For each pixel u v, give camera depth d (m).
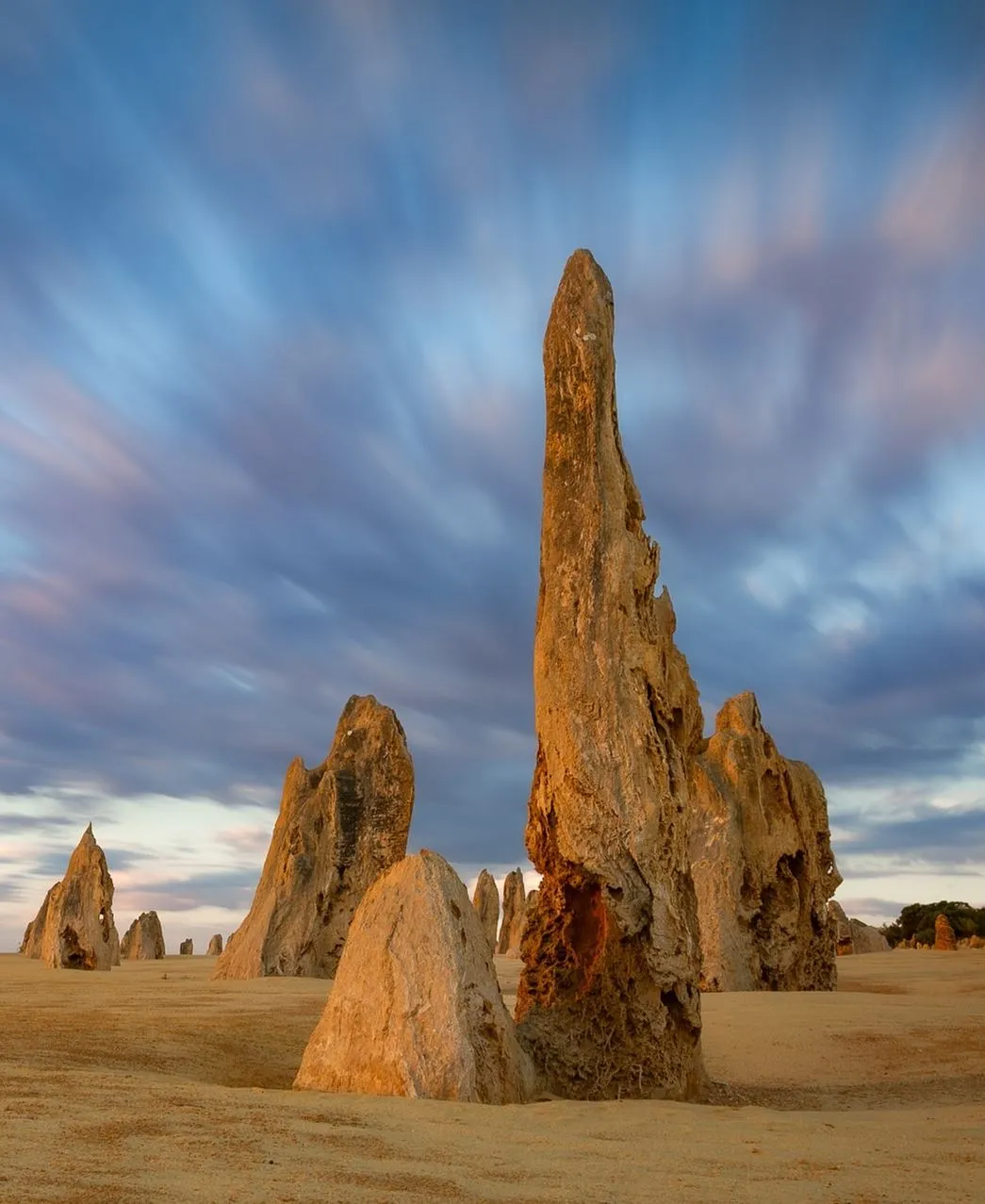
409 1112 10.71
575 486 16.56
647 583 16.72
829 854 33.69
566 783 15.83
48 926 40.88
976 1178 8.49
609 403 16.88
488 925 56.81
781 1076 17.22
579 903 16.14
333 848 32.53
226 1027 17.78
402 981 12.95
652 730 15.90
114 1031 16.36
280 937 31.80
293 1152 8.16
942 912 82.81
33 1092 10.11
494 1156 8.69
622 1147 9.39
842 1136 10.48
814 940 31.16
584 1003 15.34
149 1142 8.10
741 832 30.53
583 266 17.36
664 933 15.36
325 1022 13.28
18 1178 6.67
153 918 61.59
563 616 16.23
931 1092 15.88
